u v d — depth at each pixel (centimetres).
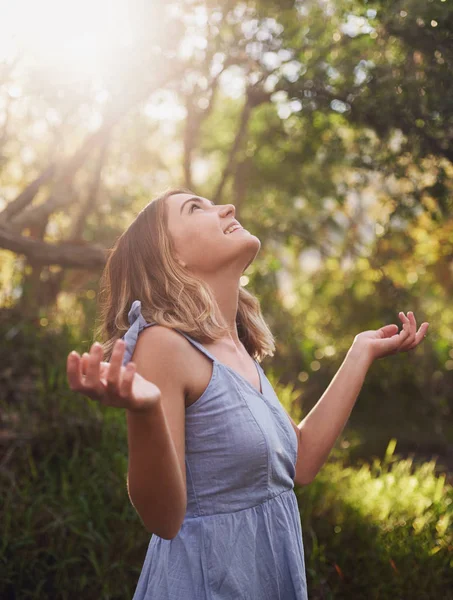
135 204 592
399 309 463
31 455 321
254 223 592
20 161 541
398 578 266
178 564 136
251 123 593
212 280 152
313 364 598
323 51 326
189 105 519
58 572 270
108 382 101
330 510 309
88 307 450
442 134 304
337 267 620
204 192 663
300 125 425
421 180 327
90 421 330
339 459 412
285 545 142
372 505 316
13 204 431
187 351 138
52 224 559
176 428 132
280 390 427
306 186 578
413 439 523
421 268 535
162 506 120
